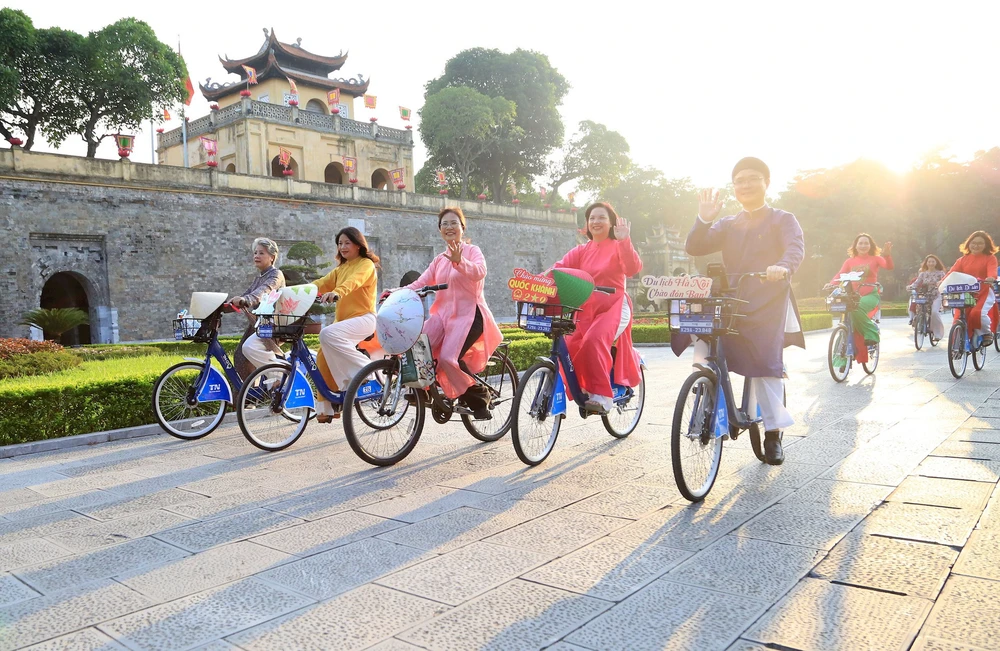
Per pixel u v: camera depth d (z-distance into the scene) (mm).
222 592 2588
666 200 59094
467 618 2324
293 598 2520
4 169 20719
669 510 3469
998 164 46781
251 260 26641
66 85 26125
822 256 51250
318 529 3307
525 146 43625
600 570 2711
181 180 24688
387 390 4668
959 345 7770
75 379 6453
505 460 4719
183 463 4895
